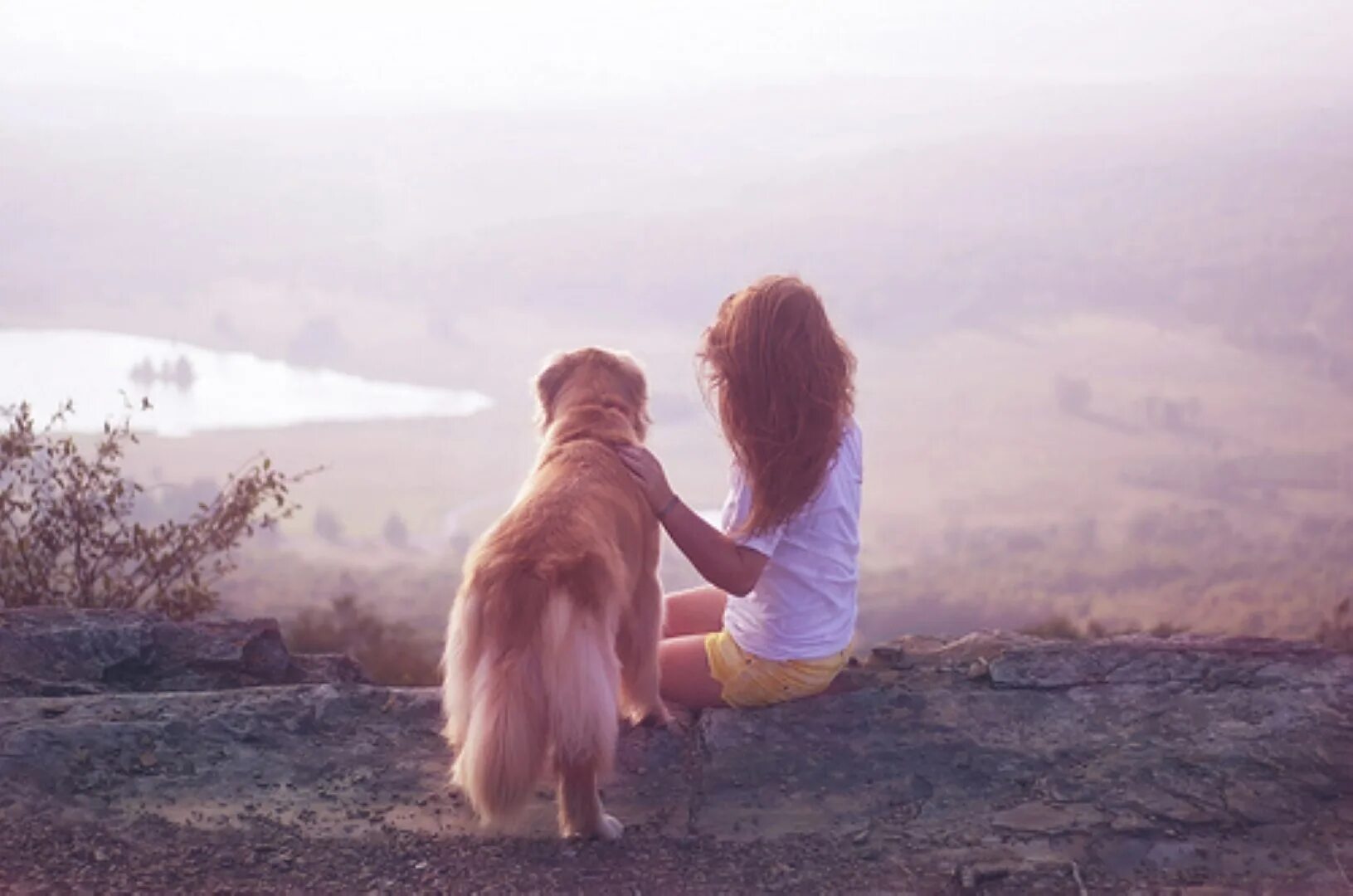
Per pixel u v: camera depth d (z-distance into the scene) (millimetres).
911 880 3230
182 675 4992
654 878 3268
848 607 4094
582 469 3922
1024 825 3473
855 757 3879
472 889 3209
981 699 4180
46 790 3607
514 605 3375
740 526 3852
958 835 3445
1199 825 3445
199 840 3430
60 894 3111
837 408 3770
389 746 4055
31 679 4672
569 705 3303
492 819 3318
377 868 3314
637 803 3717
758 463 3760
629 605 3973
